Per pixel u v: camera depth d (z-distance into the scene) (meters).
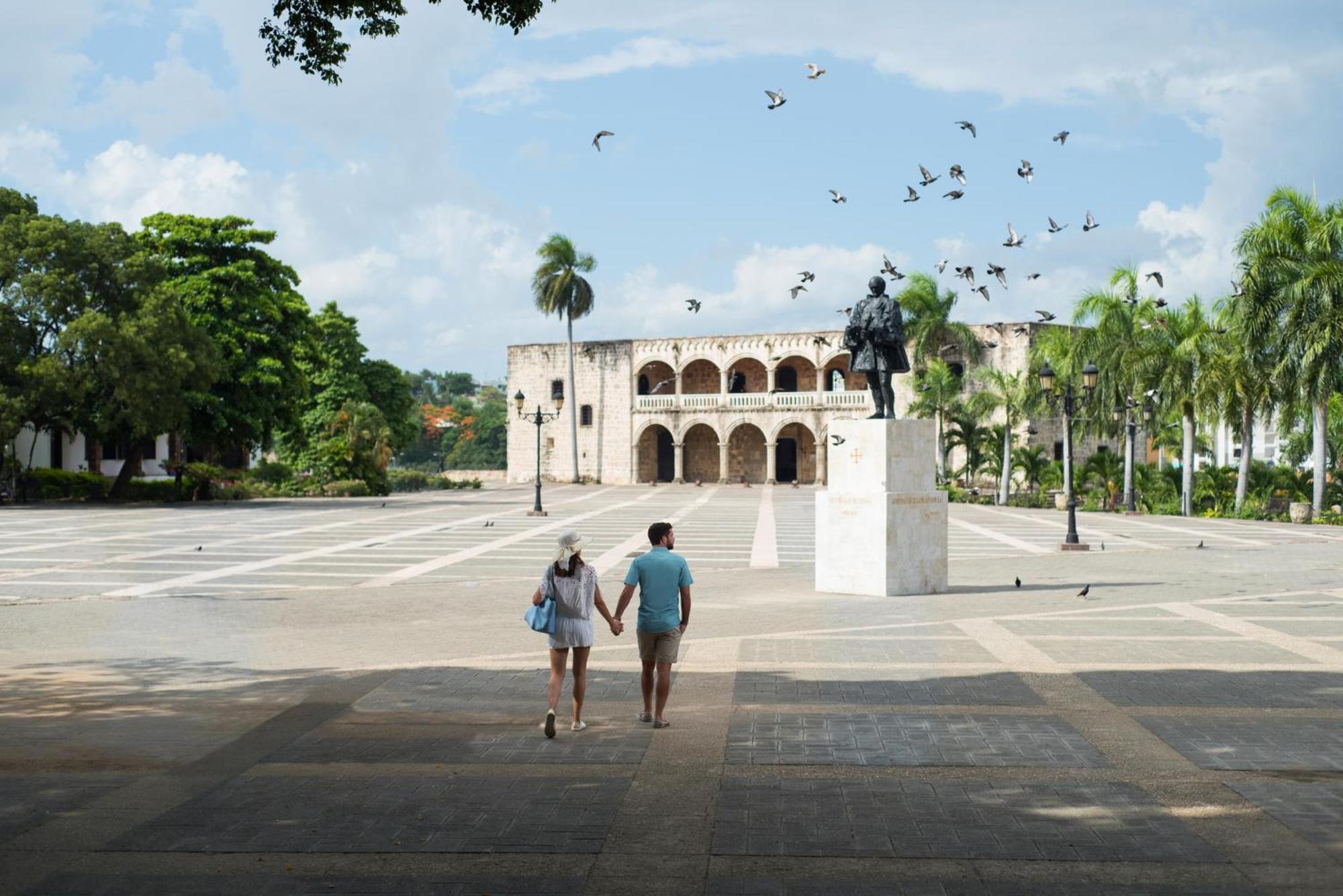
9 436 48.62
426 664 12.85
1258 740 9.12
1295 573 22.80
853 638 14.36
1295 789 7.80
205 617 16.95
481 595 19.64
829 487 19.64
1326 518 38.78
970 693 10.96
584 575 9.46
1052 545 30.75
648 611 9.62
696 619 16.22
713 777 8.20
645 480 83.81
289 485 63.81
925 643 13.98
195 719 10.14
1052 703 10.52
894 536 18.94
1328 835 6.86
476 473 92.50
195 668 12.69
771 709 10.33
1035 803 7.53
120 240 51.09
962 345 61.75
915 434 19.31
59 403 49.19
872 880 6.20
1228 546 29.89
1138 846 6.69
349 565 24.83
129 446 54.97
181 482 55.44
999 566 24.56
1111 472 50.88
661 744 9.13
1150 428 50.00
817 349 77.19
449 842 6.84
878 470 18.98
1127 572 23.12
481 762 8.62
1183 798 7.61
